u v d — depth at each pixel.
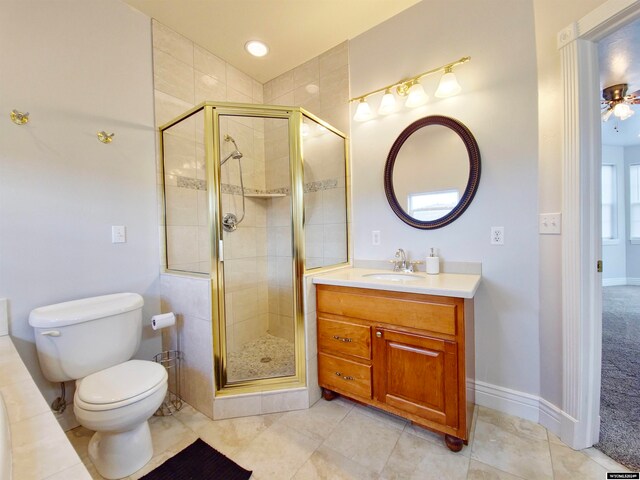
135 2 1.80
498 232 1.64
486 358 1.70
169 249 1.99
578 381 1.34
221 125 1.88
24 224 1.44
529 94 1.53
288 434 1.51
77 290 1.61
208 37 2.13
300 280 1.76
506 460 1.30
